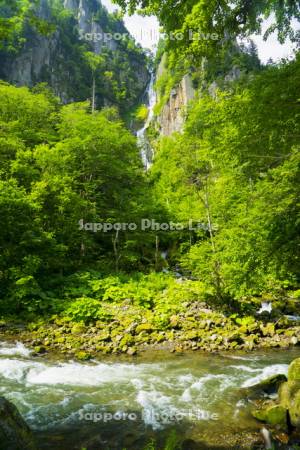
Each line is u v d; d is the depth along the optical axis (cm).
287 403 669
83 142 2167
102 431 598
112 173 2412
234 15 641
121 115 9806
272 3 610
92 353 1048
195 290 1622
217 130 723
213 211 1527
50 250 1609
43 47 8369
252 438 577
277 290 1769
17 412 481
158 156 4097
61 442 561
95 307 1376
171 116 6550
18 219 1484
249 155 657
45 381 824
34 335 1163
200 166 1456
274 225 845
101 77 10300
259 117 579
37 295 1485
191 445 553
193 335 1192
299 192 751
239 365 973
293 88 526
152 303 1563
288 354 1078
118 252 2314
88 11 12212
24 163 1778
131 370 920
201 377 875
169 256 2736
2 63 7275
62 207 1756
